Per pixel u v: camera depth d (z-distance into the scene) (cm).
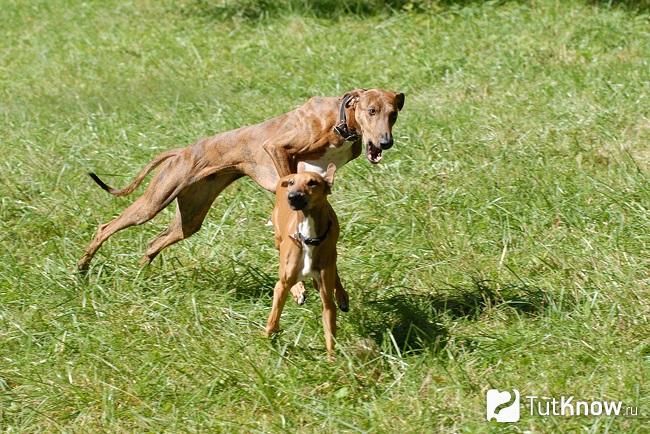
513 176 1266
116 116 1605
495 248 1124
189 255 1138
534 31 1880
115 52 2066
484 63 1755
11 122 1608
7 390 892
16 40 2239
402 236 1151
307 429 828
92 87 1830
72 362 927
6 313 1006
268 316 997
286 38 2020
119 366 920
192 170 1055
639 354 898
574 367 885
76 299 1041
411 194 1234
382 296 1030
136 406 870
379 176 1289
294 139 1001
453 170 1295
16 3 2577
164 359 924
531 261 1086
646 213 1148
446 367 895
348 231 1168
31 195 1305
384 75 1764
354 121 992
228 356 919
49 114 1655
